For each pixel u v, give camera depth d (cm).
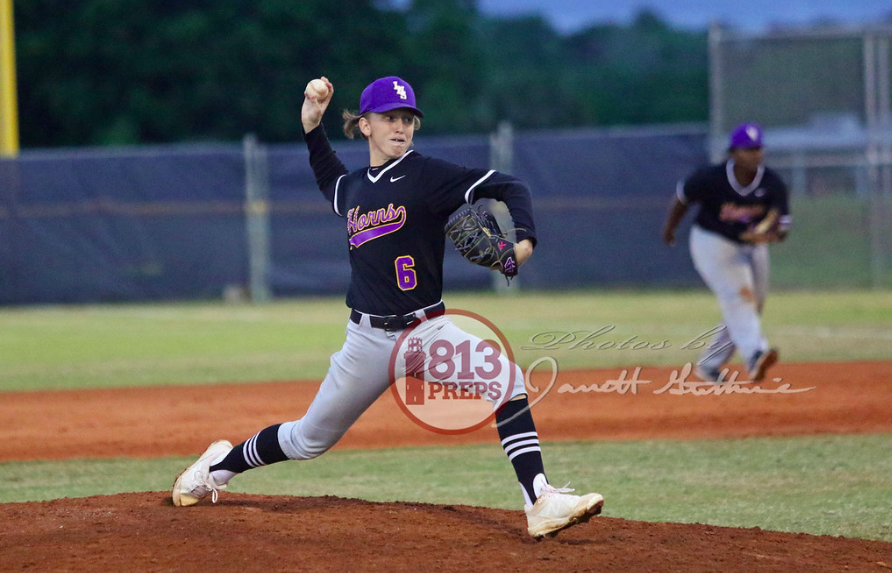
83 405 2670
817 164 5838
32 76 10781
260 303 5909
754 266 2720
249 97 11050
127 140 10419
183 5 11475
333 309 5475
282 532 1338
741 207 2616
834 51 5778
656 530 1400
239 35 11031
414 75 13100
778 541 1344
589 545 1309
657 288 5975
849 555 1280
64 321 5012
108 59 10825
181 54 10900
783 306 5069
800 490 1725
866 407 2473
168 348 3912
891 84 5738
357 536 1327
